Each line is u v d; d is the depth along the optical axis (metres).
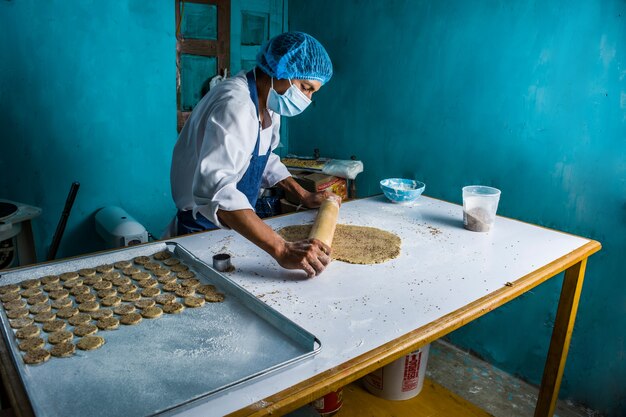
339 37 3.40
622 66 2.03
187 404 0.86
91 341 1.09
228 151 1.46
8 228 2.19
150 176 3.08
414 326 1.17
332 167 3.23
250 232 1.42
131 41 2.82
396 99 3.07
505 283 1.42
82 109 2.75
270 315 1.18
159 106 3.01
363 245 1.68
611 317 2.22
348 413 1.92
